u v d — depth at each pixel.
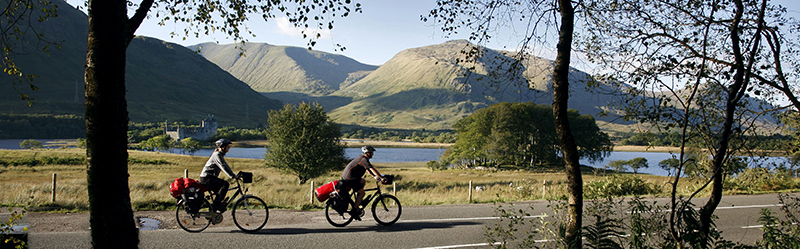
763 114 5.73
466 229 8.45
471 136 68.44
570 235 5.11
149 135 167.38
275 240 7.09
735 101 4.86
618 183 17.98
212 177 7.51
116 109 3.59
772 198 14.85
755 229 9.41
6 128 176.50
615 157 100.56
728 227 9.61
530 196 15.91
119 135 3.62
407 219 9.41
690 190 17.62
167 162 51.00
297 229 7.99
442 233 8.04
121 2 3.65
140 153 62.72
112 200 3.56
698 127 5.12
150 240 6.84
